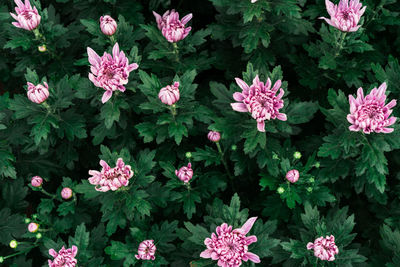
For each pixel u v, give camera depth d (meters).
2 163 1.28
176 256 1.21
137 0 1.47
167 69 1.33
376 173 1.16
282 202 1.22
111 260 1.24
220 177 1.29
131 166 1.18
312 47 1.31
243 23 1.29
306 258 1.13
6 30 1.38
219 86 1.21
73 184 1.26
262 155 1.20
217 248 1.08
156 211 1.23
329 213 1.19
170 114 1.20
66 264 1.16
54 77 1.34
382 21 1.32
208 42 1.47
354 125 1.13
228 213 1.13
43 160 1.35
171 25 1.24
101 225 1.24
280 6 1.24
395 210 1.23
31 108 1.24
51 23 1.30
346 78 1.28
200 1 1.51
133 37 1.29
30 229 1.24
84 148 1.36
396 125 1.15
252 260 1.09
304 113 1.20
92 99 1.30
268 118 1.14
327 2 1.23
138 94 1.27
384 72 1.24
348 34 1.27
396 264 1.14
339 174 1.20
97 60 1.21
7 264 1.29
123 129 1.30
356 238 1.28
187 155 1.25
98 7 1.41
